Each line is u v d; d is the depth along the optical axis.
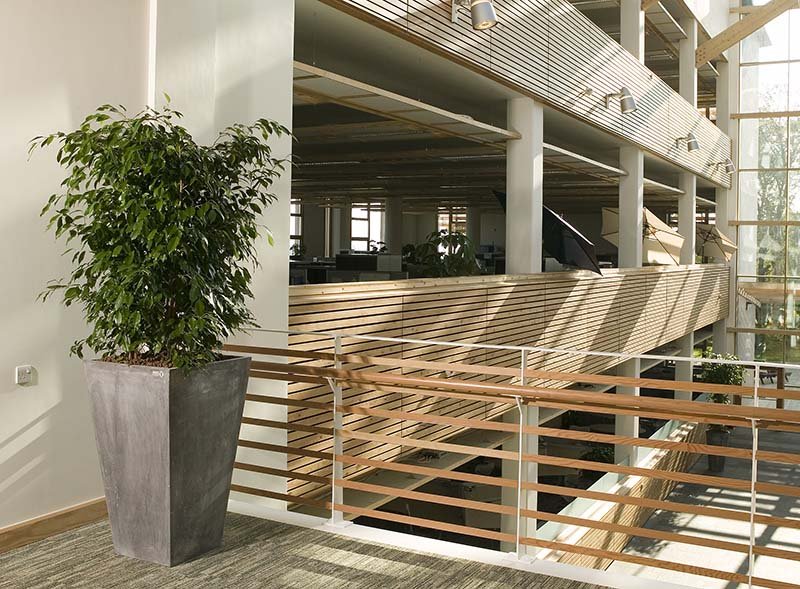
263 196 4.58
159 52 5.25
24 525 4.57
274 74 6.15
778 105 25.03
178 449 4.17
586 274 12.59
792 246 24.86
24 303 4.61
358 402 7.17
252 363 5.26
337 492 5.03
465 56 9.17
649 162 19.20
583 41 12.73
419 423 8.13
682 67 21.12
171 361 4.21
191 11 5.45
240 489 5.34
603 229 16.78
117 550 4.39
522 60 10.55
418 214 36.69
